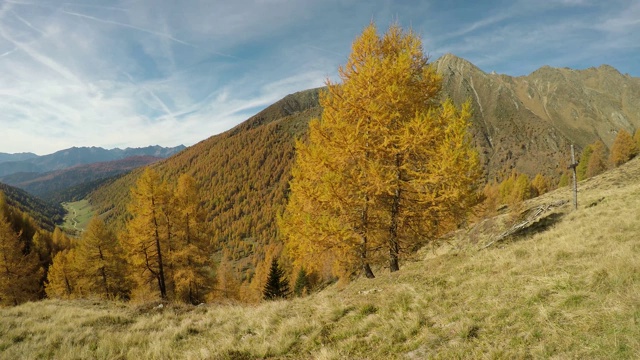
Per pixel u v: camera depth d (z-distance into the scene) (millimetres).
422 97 12219
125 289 32906
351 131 11391
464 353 4633
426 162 11695
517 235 18094
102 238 30234
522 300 5641
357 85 12078
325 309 8172
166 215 24547
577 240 9320
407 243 12836
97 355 7211
